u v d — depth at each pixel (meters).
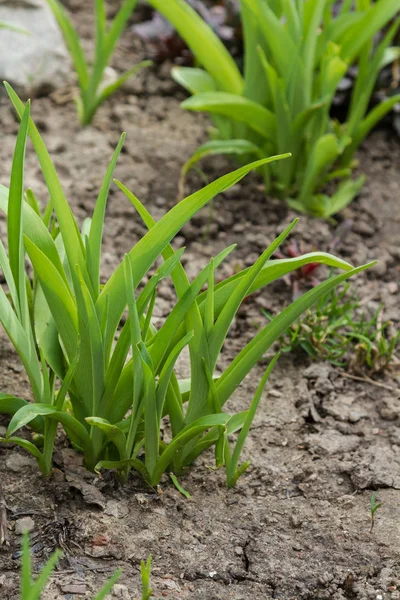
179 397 2.99
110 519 2.87
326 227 4.53
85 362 2.79
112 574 2.70
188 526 2.89
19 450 3.08
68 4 6.21
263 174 4.77
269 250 2.62
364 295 4.18
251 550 2.83
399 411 3.53
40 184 4.60
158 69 5.68
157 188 4.70
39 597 2.58
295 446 3.33
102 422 2.67
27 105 2.45
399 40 5.41
